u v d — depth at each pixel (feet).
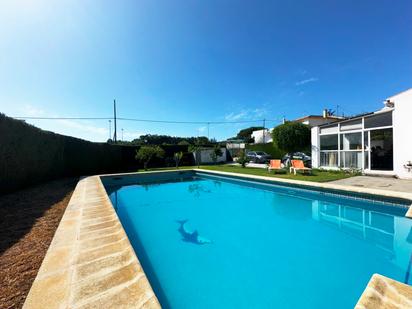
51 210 16.99
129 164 67.15
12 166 24.08
